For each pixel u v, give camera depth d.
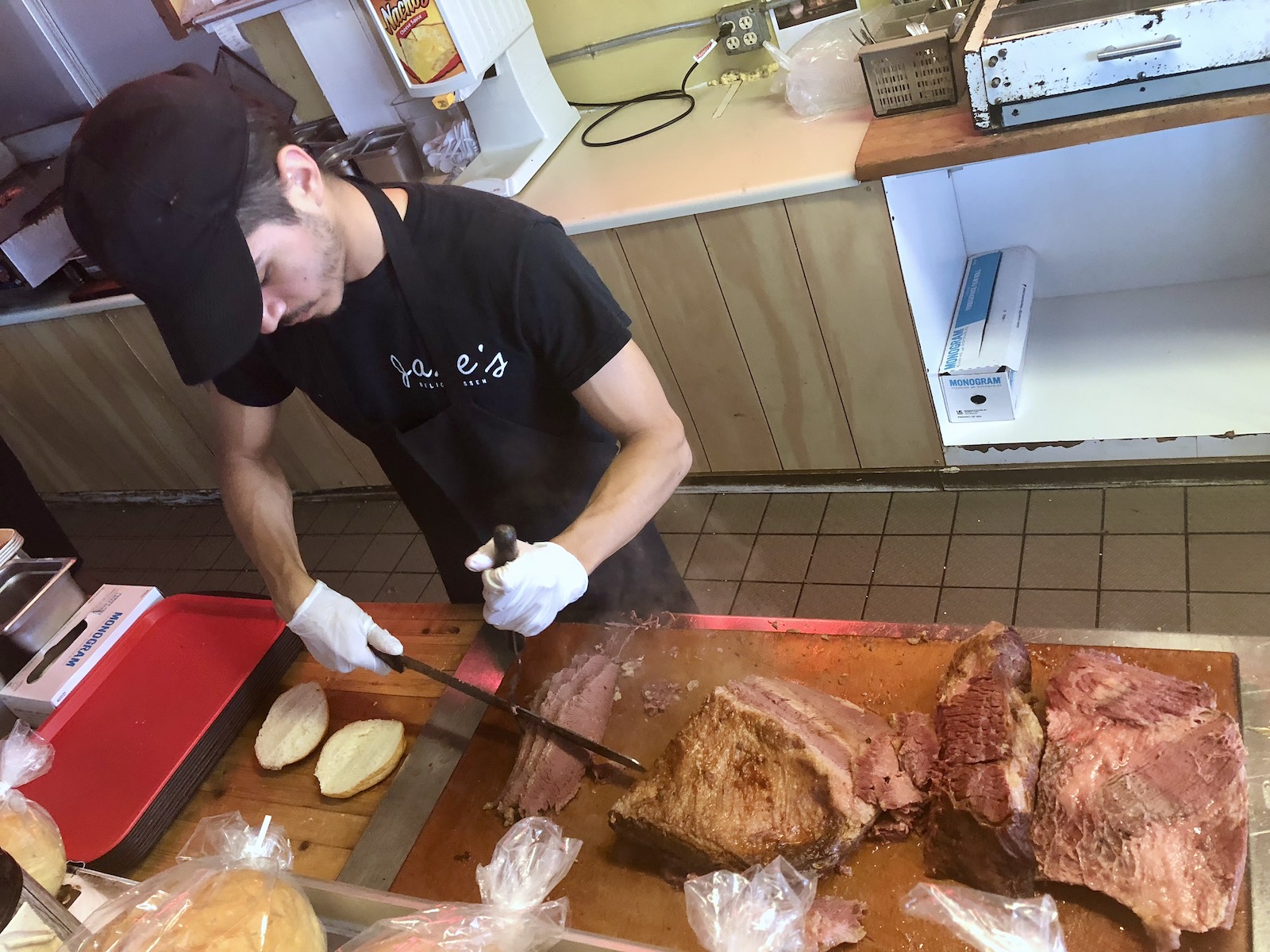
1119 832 0.87
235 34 2.88
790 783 1.00
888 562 2.41
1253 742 0.95
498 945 0.85
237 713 1.37
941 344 2.50
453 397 1.32
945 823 0.93
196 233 0.88
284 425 3.25
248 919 0.78
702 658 1.25
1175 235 2.56
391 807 1.18
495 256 1.20
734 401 2.58
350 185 1.19
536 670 1.30
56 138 3.29
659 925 0.97
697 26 2.63
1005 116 1.90
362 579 3.05
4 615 1.54
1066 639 1.11
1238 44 1.68
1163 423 2.26
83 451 3.67
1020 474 2.45
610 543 1.22
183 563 3.44
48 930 0.79
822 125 2.29
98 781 1.31
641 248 2.34
